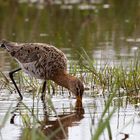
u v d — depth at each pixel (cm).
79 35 2164
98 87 1445
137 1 2909
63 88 1473
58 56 1423
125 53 1828
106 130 1118
